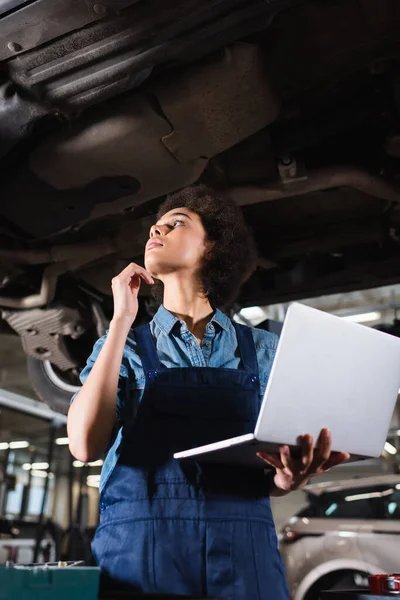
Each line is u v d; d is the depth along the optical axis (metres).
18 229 2.58
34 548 5.51
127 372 0.99
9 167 2.22
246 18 1.68
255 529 0.88
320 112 2.29
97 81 1.85
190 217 1.19
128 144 2.04
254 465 0.91
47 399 3.78
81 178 2.21
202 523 0.85
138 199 2.33
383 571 3.58
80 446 0.88
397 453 9.59
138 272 1.02
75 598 0.67
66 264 2.77
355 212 2.80
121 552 0.84
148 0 1.63
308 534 3.89
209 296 1.16
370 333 0.83
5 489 8.06
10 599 0.61
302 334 0.76
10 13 1.69
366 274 2.96
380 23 1.76
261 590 0.83
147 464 0.89
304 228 2.93
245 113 1.97
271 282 3.24
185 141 2.04
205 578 0.82
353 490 4.00
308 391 0.77
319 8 1.73
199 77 1.86
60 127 2.08
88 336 3.54
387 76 2.10
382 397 0.87
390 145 2.19
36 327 3.14
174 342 1.04
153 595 0.73
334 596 0.97
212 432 0.93
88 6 1.64
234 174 2.42
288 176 2.38
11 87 1.95
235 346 1.06
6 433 10.20
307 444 0.77
